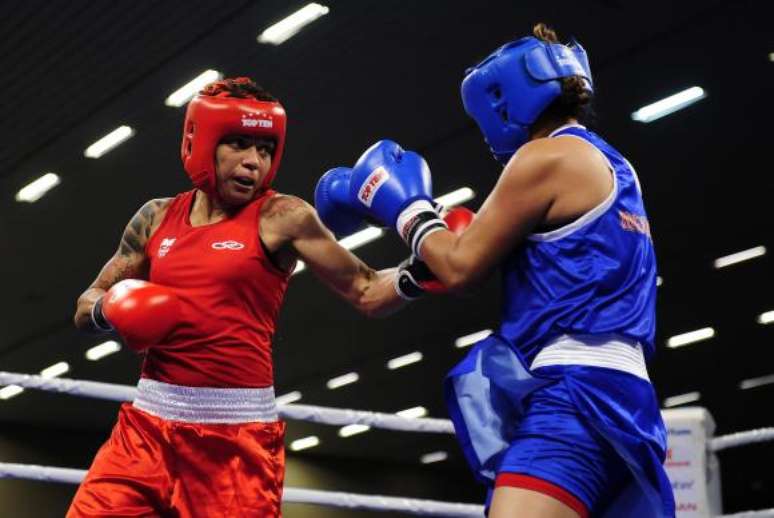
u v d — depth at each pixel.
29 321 13.39
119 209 10.88
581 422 1.86
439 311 13.10
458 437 1.98
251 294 2.36
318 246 2.37
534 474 1.84
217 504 2.29
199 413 2.32
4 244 11.51
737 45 8.33
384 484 19.45
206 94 2.37
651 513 1.90
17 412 16.14
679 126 9.43
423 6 7.87
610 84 8.93
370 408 16.89
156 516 2.31
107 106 9.16
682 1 7.84
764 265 11.99
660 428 1.95
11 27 8.12
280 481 2.37
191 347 2.33
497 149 2.13
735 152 9.77
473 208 10.99
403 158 2.20
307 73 8.77
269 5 7.85
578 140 1.99
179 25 8.10
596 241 1.94
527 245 1.99
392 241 11.55
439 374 15.33
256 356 2.37
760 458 18.56
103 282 2.52
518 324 1.97
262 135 2.36
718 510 4.07
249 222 2.38
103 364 14.76
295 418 3.78
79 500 2.30
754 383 15.66
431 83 8.90
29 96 9.05
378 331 13.81
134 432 2.33
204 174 2.36
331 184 2.37
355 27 8.14
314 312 13.17
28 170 10.17
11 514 15.93
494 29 8.18
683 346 14.39
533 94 2.03
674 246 11.71
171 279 2.36
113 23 8.05
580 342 1.91
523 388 1.91
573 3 7.86
